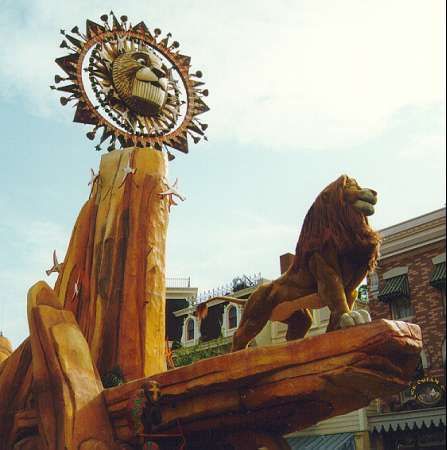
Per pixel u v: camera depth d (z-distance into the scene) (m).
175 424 10.48
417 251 25.59
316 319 28.36
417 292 25.16
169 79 18.83
